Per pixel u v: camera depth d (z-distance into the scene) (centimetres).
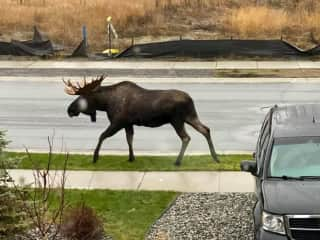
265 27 4584
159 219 1566
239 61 3869
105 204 1681
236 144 2325
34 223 1361
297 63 3791
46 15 4919
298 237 1218
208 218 1555
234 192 1752
